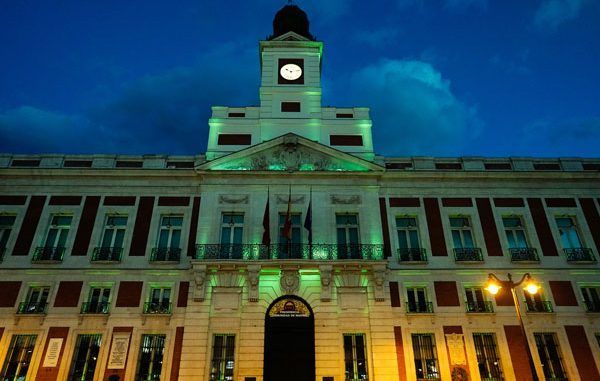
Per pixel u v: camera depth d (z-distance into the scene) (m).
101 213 22.89
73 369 19.48
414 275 21.64
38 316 20.25
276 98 26.23
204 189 23.16
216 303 20.47
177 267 21.50
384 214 23.16
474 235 22.86
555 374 19.91
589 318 20.91
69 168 23.45
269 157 23.89
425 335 20.66
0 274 21.11
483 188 23.98
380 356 19.66
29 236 22.16
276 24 31.42
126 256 21.78
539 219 23.31
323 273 20.73
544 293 21.44
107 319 20.34
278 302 20.73
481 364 20.11
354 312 20.53
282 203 22.94
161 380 19.19
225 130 25.11
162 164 24.23
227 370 19.53
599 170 24.41
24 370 19.55
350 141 25.12
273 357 19.73
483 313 20.78
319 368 19.38
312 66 27.48
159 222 22.88
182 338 20.05
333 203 23.05
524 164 24.69
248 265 20.69
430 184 23.98
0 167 23.22
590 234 23.03
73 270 21.31
